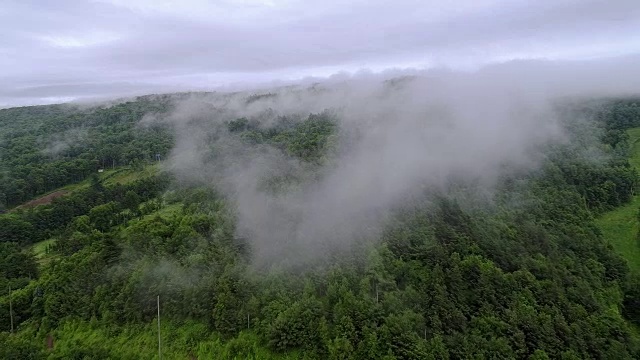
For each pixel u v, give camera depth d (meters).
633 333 90.69
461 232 109.31
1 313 86.38
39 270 103.31
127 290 87.88
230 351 79.31
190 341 82.00
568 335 80.50
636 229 130.75
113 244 101.56
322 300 87.69
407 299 85.69
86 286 90.38
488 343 77.56
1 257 107.50
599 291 97.88
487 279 89.94
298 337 79.31
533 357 76.44
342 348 75.50
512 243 106.12
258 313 84.31
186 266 94.56
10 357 75.44
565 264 101.88
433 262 96.75
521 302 86.56
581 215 127.25
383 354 75.62
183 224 109.38
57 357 77.69
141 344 81.94
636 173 157.25
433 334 79.38
